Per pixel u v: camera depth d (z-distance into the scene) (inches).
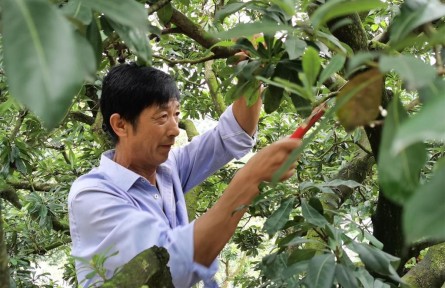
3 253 18.2
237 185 31.5
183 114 96.6
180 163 49.7
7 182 90.0
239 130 47.8
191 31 37.7
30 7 12.5
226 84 31.6
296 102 30.2
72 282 98.1
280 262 31.7
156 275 25.1
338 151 79.3
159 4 30.1
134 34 23.4
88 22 20.6
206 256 31.5
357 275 27.3
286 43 27.7
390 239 46.6
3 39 12.3
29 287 88.0
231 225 31.4
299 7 30.7
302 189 31.9
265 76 30.5
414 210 9.5
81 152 111.9
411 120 9.0
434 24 32.1
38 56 12.0
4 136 79.7
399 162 13.9
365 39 37.7
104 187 39.1
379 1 14.8
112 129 43.4
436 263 50.1
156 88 40.3
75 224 38.5
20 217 105.8
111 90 41.3
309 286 26.0
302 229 31.2
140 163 43.4
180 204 46.8
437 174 9.9
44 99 11.5
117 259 33.2
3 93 64.6
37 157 93.4
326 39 28.6
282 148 31.3
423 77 12.2
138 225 33.4
